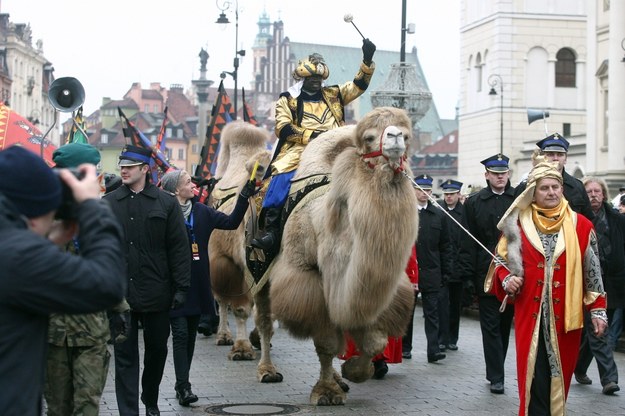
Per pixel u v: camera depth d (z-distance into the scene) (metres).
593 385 11.00
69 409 6.98
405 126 8.52
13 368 4.02
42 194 4.05
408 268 12.36
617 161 43.56
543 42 65.81
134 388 8.25
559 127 66.06
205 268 9.73
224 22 29.92
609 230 11.27
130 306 8.26
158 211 8.35
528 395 7.56
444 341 13.60
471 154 69.50
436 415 9.20
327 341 9.39
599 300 7.64
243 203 10.05
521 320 7.70
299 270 9.41
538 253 7.62
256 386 10.68
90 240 4.13
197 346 13.92
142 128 109.12
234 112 20.25
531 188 7.71
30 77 94.44
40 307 3.98
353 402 9.81
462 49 70.81
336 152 9.62
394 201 8.38
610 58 43.66
